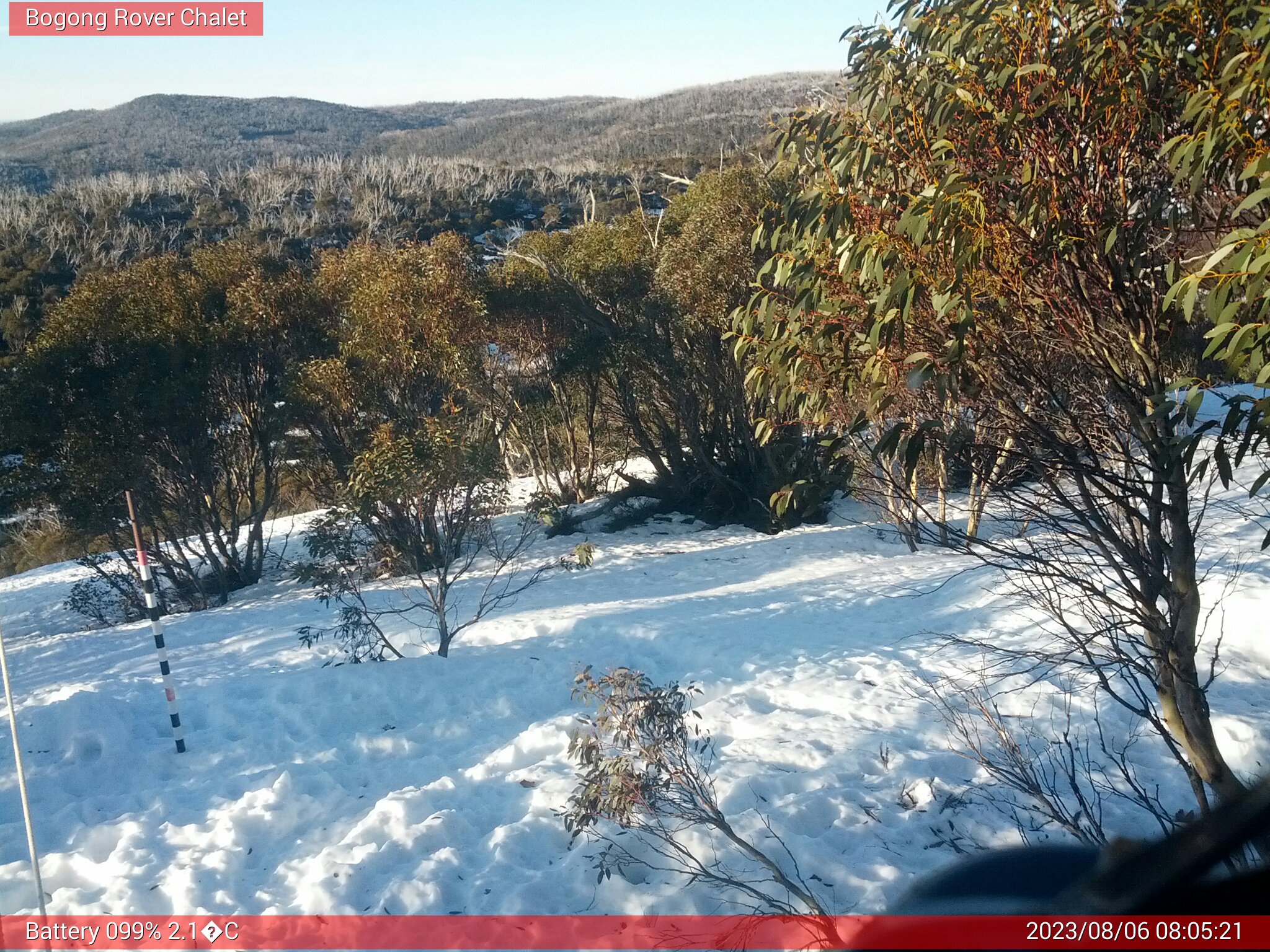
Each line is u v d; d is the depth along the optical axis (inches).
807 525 706.2
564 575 601.9
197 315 733.9
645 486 807.1
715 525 757.3
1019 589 203.3
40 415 640.4
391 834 209.3
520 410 824.9
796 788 218.5
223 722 307.7
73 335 668.7
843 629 368.5
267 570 781.9
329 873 190.1
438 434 413.1
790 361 141.7
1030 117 119.2
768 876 177.5
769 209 146.3
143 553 284.5
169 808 233.0
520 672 339.3
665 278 697.6
